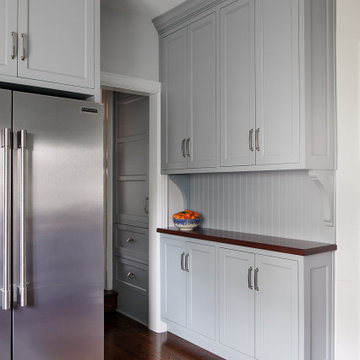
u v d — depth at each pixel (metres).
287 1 2.26
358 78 2.41
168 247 3.20
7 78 1.88
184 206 3.46
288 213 2.65
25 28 1.94
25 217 1.81
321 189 2.33
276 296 2.31
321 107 2.27
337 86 2.36
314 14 2.25
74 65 2.10
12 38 1.90
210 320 2.79
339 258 2.35
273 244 2.35
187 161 3.02
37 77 1.98
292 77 2.24
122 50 3.10
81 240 1.99
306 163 2.18
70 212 1.96
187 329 2.99
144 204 3.55
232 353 2.61
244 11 2.54
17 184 1.79
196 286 2.91
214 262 2.76
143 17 3.22
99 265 2.05
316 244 2.36
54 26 2.04
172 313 3.15
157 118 3.32
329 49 2.34
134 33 3.17
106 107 4.03
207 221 3.30
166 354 2.89
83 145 2.01
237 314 2.58
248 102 2.51
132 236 3.71
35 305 1.84
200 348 2.99
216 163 2.76
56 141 1.92
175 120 3.15
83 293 1.99
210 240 2.77
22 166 1.78
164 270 3.24
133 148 3.70
